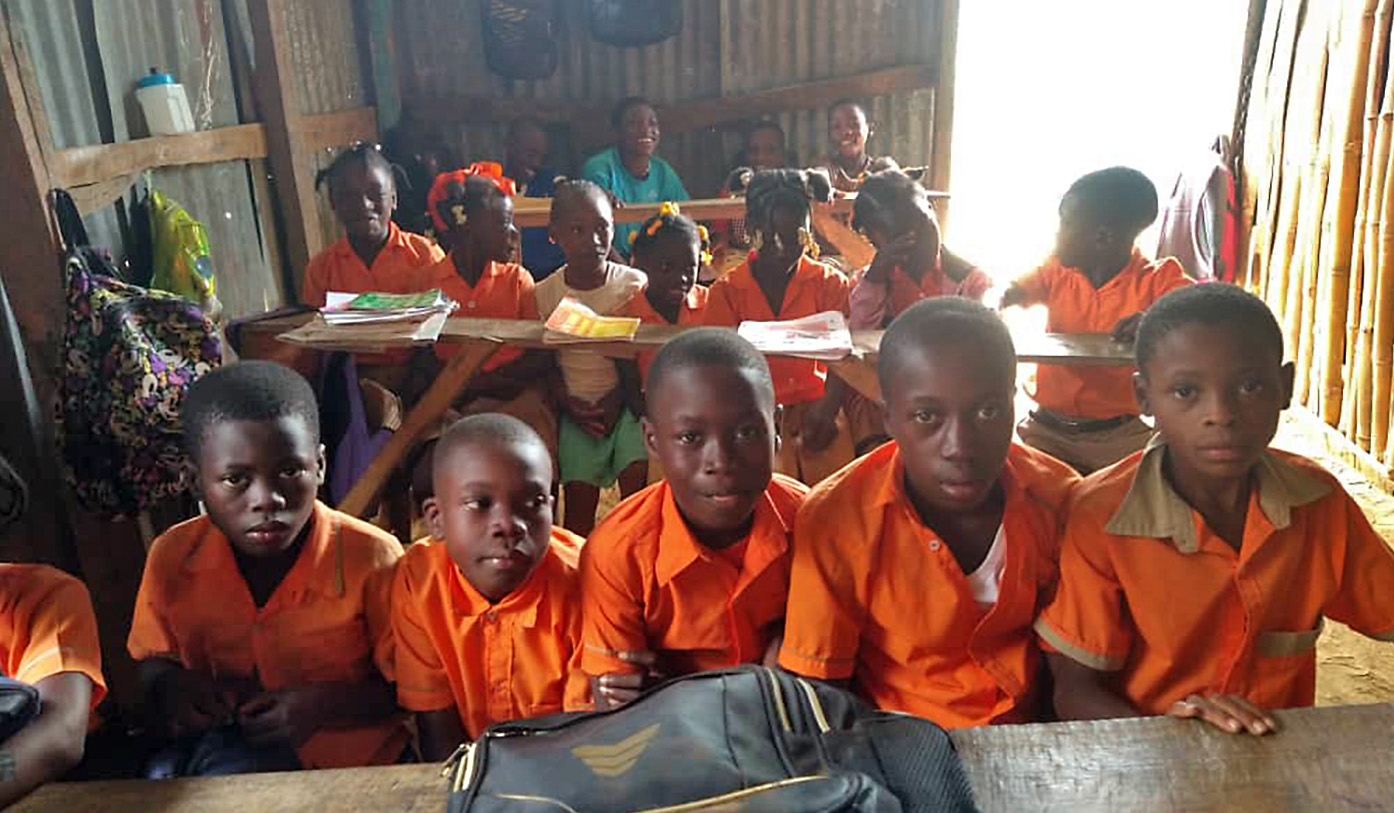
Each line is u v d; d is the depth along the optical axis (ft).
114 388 8.07
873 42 20.01
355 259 11.70
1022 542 5.14
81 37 10.36
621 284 11.06
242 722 5.92
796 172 10.64
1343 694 8.72
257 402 5.36
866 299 10.00
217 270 13.12
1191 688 5.08
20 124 8.25
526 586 5.46
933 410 4.75
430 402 9.20
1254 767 3.58
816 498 5.39
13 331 8.33
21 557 8.64
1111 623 4.98
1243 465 4.60
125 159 10.57
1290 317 15.23
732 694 3.71
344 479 10.18
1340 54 13.44
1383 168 12.24
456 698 5.80
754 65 20.54
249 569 5.92
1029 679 5.37
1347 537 4.89
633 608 5.42
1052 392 9.58
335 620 5.87
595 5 20.20
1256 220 16.79
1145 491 4.91
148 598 5.94
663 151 21.35
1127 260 9.45
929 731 3.62
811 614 5.24
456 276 11.18
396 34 20.27
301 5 16.46
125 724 8.67
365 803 3.60
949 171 20.22
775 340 8.59
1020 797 3.48
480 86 20.94
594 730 3.63
